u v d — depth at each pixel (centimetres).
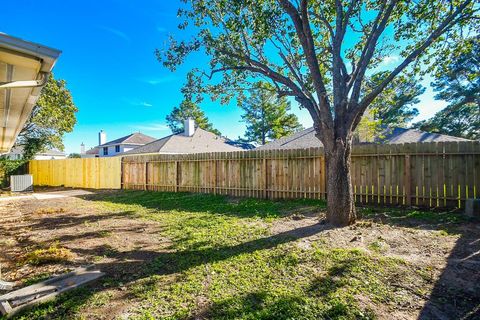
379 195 738
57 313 266
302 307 262
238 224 594
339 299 275
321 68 790
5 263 406
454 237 451
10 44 248
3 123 604
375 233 486
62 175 1783
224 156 1048
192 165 1146
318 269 347
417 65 716
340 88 566
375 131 1245
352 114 551
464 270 331
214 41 714
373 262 359
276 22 676
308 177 849
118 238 528
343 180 550
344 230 507
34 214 812
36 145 2080
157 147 2216
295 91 630
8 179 1836
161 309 269
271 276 333
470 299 271
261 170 952
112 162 1486
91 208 893
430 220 561
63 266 389
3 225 677
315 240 457
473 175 616
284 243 448
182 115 3978
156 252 439
